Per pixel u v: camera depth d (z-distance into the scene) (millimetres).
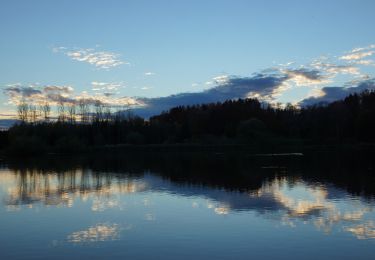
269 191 35406
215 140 138375
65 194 36031
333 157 81500
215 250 18297
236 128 146000
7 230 22516
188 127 157250
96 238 20625
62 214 26750
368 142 127188
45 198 33844
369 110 129125
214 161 76812
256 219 24219
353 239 19797
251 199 31281
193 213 26219
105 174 54938
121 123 147500
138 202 30875
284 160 75250
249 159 80375
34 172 59844
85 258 17531
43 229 22672
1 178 51469
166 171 57750
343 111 139250
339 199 30734
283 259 17062
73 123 139500
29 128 121688
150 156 102000
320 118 142000
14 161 87938
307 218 24375
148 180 46281
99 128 139500
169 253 17984
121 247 18969
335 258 17156
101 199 32750
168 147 127938
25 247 19188
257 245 18969
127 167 67062
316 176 46875
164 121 184125
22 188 40781
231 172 53688
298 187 37656
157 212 26781
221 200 30969
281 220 23906
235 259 17109
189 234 21016
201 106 187625
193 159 85250
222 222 23547
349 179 43594
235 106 165500
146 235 20984
